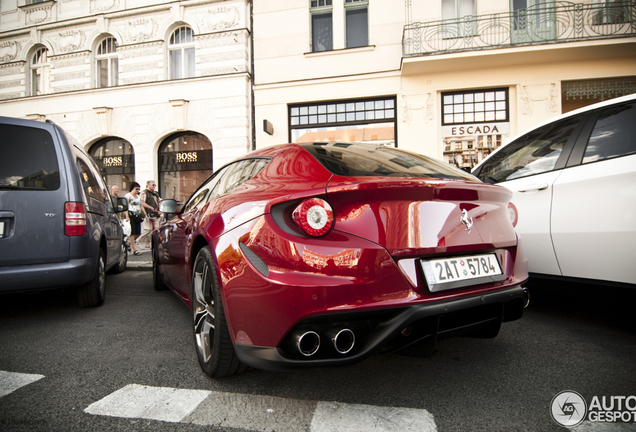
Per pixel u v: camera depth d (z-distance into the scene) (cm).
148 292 455
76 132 1279
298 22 1091
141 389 192
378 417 163
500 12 955
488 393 184
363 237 156
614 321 298
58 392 190
